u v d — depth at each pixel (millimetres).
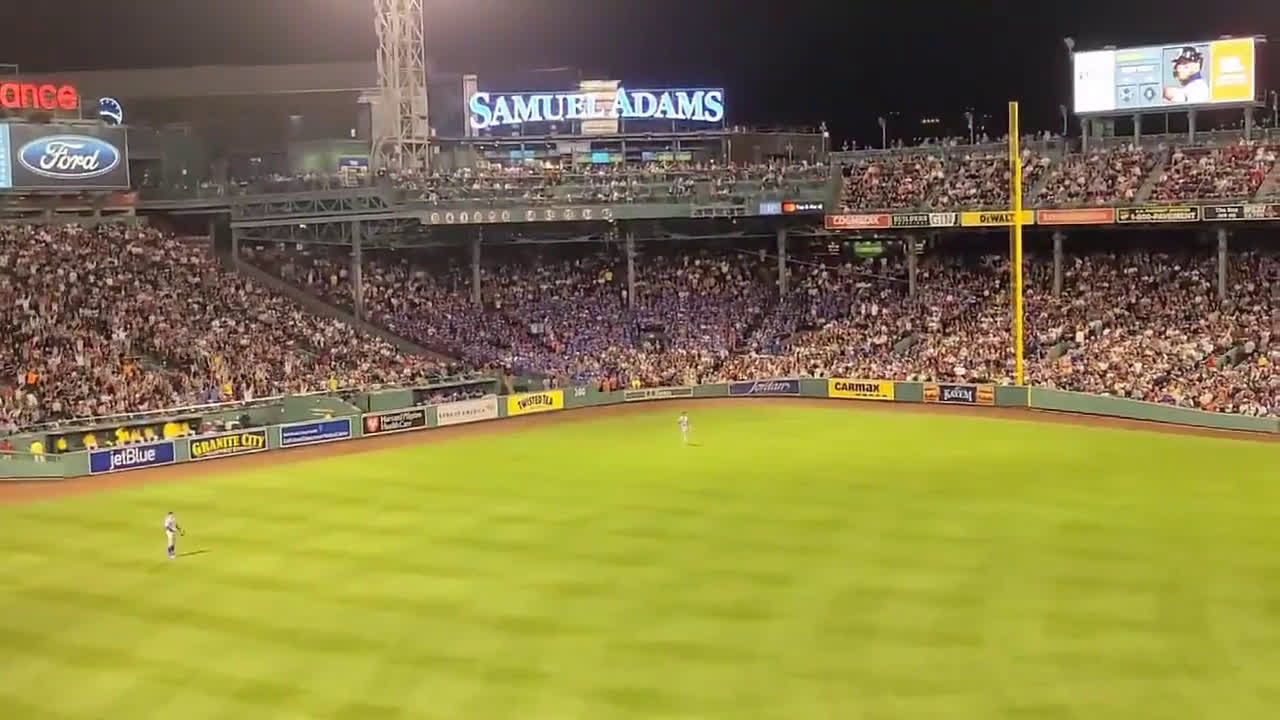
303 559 34406
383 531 37688
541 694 23625
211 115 85000
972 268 77312
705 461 48938
